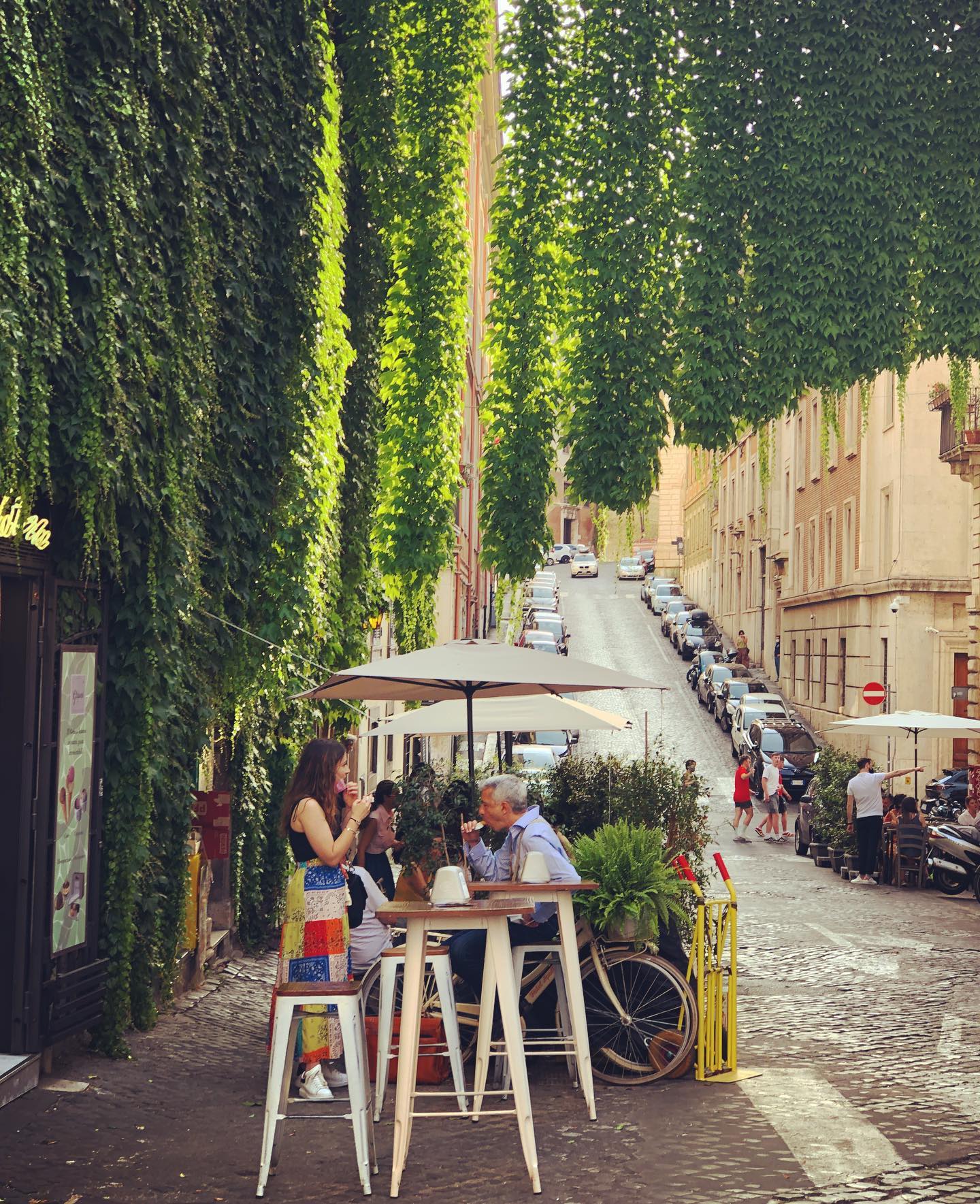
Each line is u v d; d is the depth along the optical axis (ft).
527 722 37.73
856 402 134.72
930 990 39.93
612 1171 20.84
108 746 30.73
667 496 291.79
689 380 53.57
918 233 52.49
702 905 27.71
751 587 195.72
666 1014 27.53
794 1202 19.39
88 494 28.02
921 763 116.37
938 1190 20.04
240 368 38.40
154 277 30.89
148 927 31.99
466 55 59.47
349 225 54.39
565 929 24.38
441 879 21.35
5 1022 26.35
